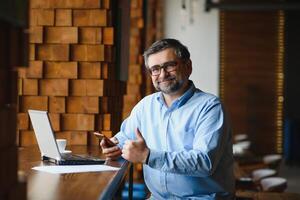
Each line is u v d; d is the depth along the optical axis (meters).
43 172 2.35
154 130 2.82
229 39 10.96
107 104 3.69
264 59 10.98
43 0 3.66
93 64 3.66
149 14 8.55
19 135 3.67
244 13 10.93
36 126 2.72
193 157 2.40
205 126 2.57
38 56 3.68
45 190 1.94
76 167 2.52
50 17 3.66
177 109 2.74
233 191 2.81
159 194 2.82
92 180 2.17
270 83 11.00
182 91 2.77
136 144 2.38
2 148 1.44
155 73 2.74
